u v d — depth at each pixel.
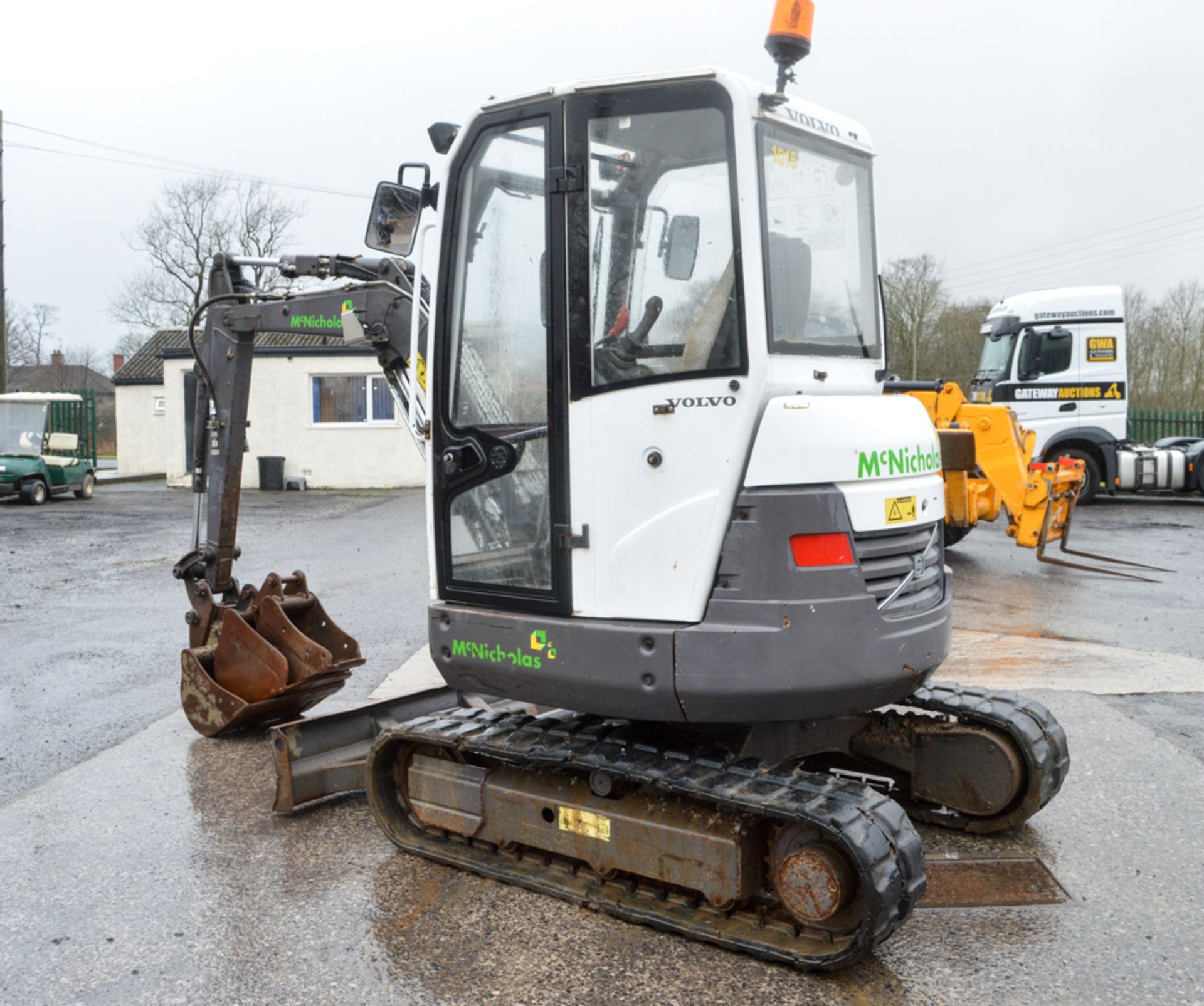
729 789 3.49
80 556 13.20
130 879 4.15
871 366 4.13
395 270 5.45
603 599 3.72
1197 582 10.45
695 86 3.54
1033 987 3.29
